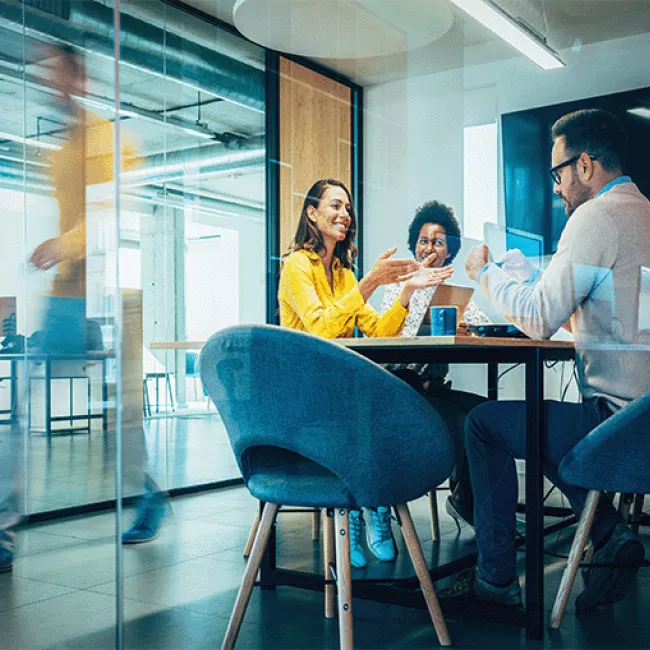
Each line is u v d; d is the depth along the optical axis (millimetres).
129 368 1704
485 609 1643
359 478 1413
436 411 1500
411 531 1587
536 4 1592
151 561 1645
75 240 2131
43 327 2123
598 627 1559
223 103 1740
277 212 1627
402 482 1446
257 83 1742
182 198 1664
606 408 1552
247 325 1451
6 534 1897
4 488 1993
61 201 2131
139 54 1890
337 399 1397
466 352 1555
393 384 1407
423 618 1657
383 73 1699
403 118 1680
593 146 1573
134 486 1683
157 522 1646
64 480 1875
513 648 1531
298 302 1573
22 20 2264
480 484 1624
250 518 1577
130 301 1673
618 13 1541
